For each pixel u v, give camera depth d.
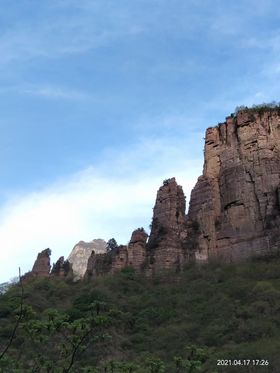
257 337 54.72
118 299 77.88
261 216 89.44
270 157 94.44
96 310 24.09
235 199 93.44
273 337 53.94
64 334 23.42
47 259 110.00
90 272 100.69
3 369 23.06
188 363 24.31
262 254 85.00
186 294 75.31
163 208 97.00
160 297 76.44
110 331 59.12
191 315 66.88
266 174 92.69
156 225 95.94
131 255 94.75
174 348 55.31
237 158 97.56
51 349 27.22
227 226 92.12
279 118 100.19
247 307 63.78
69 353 24.69
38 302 78.00
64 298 84.75
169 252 90.50
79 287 91.69
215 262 88.25
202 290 75.31
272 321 58.28
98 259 101.31
